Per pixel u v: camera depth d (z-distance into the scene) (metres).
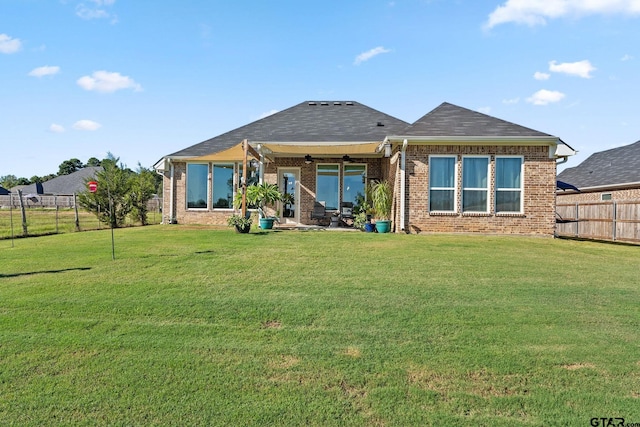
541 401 3.16
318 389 3.32
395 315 5.10
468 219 14.58
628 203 15.46
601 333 4.56
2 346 4.07
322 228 16.89
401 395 3.24
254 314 5.11
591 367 3.73
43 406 3.03
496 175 14.52
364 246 10.84
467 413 3.00
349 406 3.08
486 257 9.36
